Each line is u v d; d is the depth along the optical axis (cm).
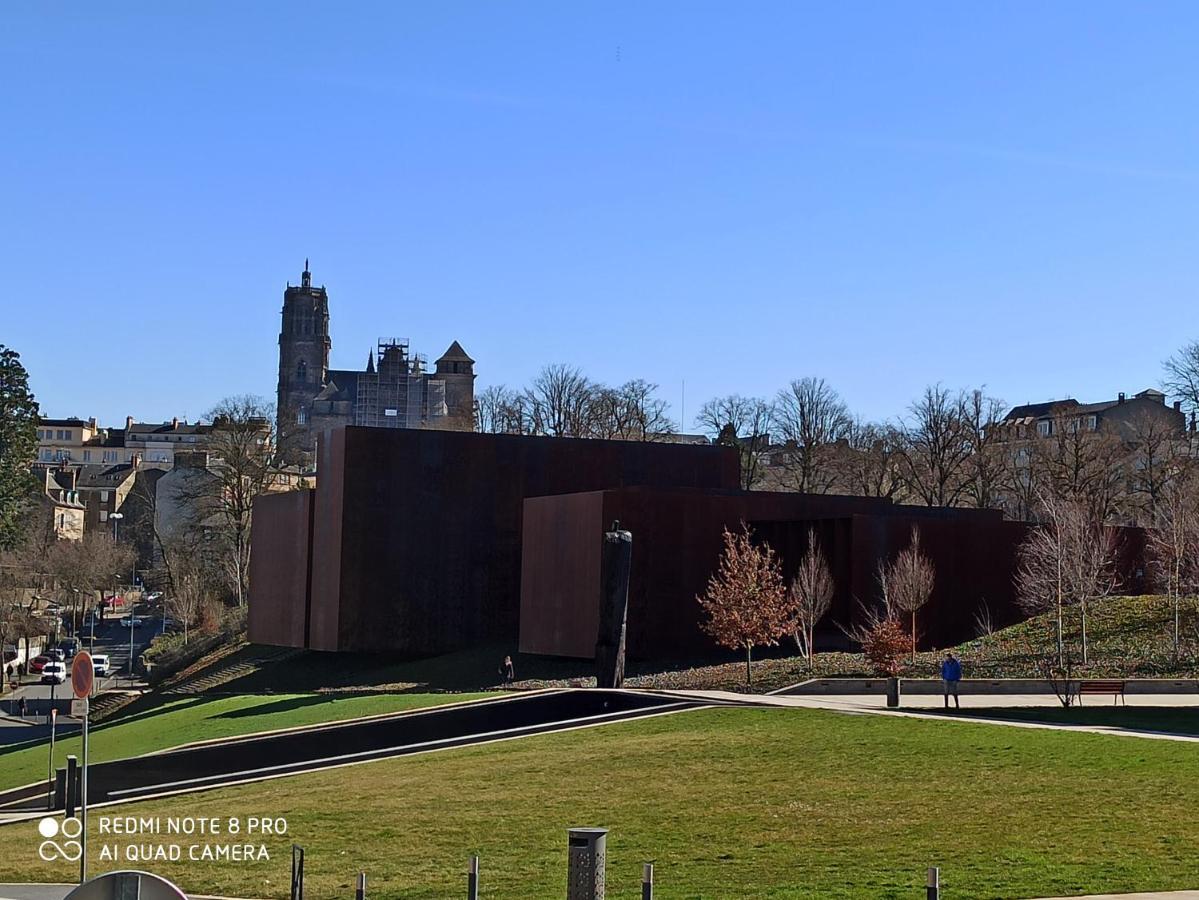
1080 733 3375
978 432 9781
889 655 4872
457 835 2706
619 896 2122
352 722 4434
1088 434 9362
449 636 7400
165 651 10138
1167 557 6112
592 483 7675
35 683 9906
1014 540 6338
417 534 7412
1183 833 2283
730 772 3128
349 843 2694
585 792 3033
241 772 3894
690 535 6359
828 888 2080
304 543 7831
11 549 11256
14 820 3494
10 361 11144
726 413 11800
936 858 2227
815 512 6700
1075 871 2072
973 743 3247
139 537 15338
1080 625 5616
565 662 6359
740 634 5344
